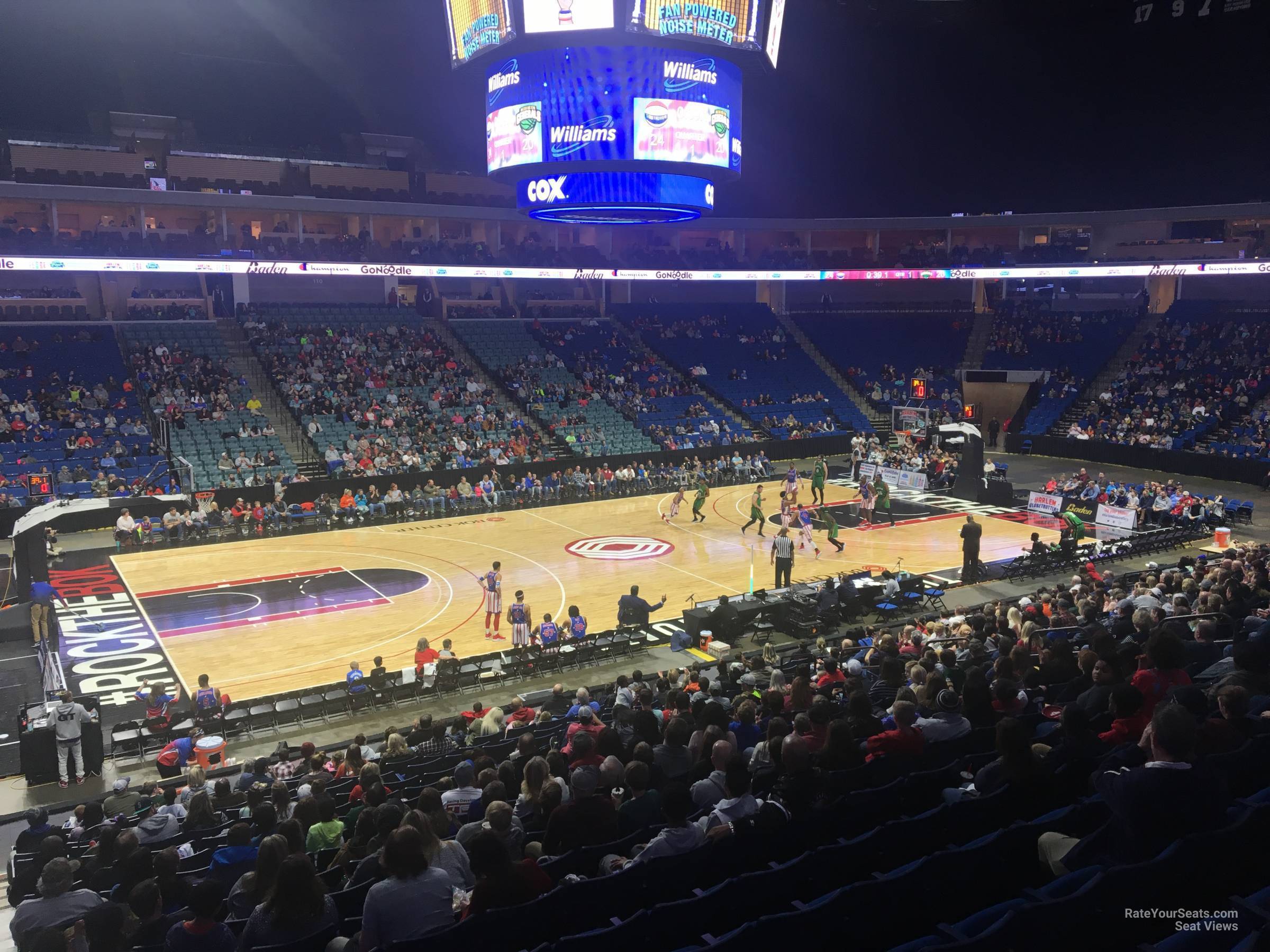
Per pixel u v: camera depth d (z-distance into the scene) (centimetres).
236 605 2522
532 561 2959
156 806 1220
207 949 554
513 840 725
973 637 1462
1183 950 467
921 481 4106
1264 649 866
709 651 2141
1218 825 515
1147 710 783
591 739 916
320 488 3647
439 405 4347
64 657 2144
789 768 747
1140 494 3541
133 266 4191
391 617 2425
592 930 584
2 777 1588
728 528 3428
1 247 4038
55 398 3728
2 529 3189
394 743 1285
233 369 4303
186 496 3244
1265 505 3684
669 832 679
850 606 2319
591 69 2823
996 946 476
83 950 605
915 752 845
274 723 1781
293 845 766
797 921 548
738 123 3075
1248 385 4722
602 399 4809
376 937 568
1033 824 629
